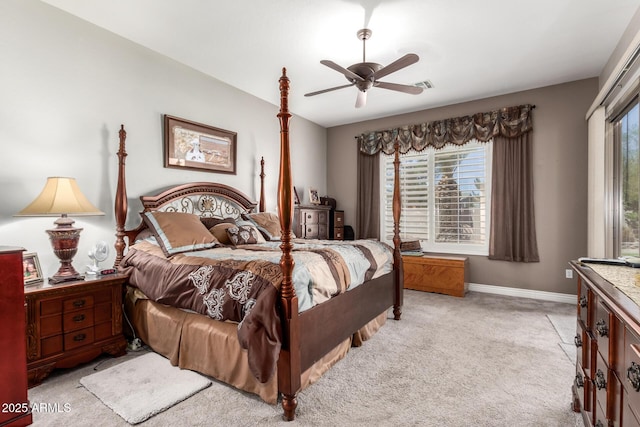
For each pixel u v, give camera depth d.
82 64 2.76
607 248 3.31
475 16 2.63
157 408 1.82
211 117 3.89
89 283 2.36
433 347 2.71
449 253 4.89
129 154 3.11
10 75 2.38
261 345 1.71
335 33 2.89
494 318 3.44
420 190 5.16
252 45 3.12
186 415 1.79
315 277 2.12
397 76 3.81
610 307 1.08
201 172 3.78
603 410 1.24
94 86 2.84
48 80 2.56
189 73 3.64
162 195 3.24
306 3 2.47
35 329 2.11
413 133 5.07
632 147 2.83
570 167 3.98
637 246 2.77
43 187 2.54
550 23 2.73
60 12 2.62
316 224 5.00
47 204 2.27
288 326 1.78
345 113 5.25
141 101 3.20
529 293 4.26
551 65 3.53
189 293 2.19
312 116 5.42
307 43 3.07
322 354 2.12
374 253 3.06
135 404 1.86
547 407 1.87
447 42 3.04
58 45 2.62
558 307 3.83
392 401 1.93
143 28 2.85
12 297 1.65
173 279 2.32
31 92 2.48
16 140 2.41
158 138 3.35
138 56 3.17
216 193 3.85
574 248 3.97
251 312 1.78
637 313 0.88
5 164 2.36
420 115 5.10
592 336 1.42
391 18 2.66
